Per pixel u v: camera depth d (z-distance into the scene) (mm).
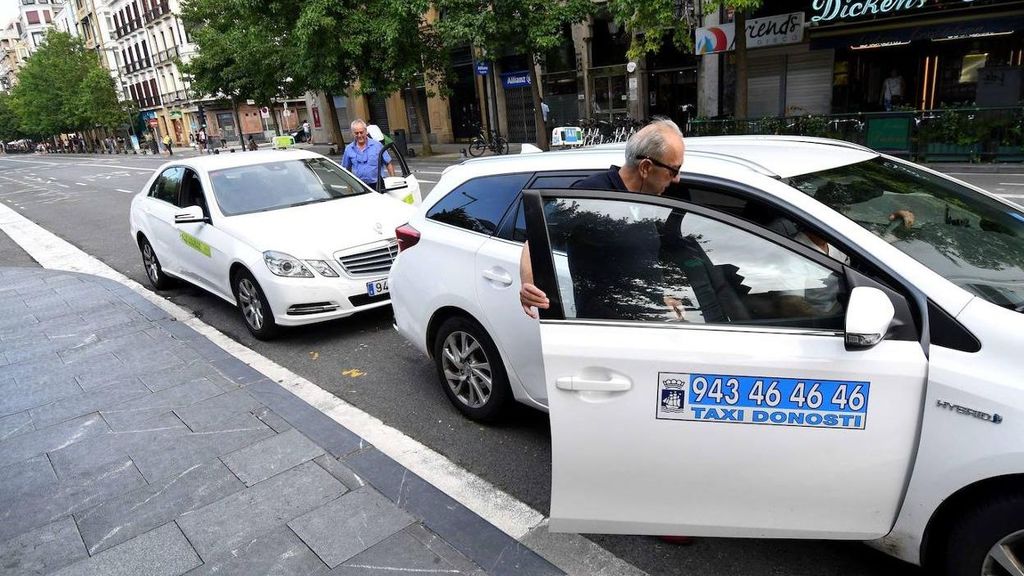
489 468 3471
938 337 2023
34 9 101562
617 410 2217
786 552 2705
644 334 2219
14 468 3773
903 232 2426
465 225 3713
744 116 16469
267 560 2830
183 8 37469
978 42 15859
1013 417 1834
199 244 6254
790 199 2482
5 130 110125
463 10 18750
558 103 26062
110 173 32406
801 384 2072
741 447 2160
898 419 2027
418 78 25094
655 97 22594
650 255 2311
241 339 5863
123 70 73625
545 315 2311
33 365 5395
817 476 2133
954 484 1957
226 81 36812
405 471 3459
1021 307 2074
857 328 1915
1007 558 1945
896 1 15305
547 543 2836
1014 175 12477
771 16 17859
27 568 2914
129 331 6125
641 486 2287
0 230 14602
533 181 3432
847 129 15234
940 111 13977
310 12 21594
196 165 6766
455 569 2699
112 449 3898
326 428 3984
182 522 3145
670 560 2699
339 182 6883
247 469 3572
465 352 3865
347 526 3021
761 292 2195
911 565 2572
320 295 5363
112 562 2900
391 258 5707
